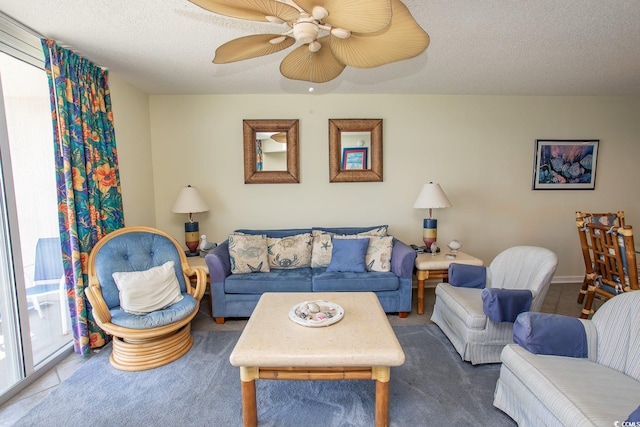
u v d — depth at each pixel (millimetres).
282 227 3482
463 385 1826
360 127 3352
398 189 3498
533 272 2145
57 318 2201
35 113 2055
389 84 3057
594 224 2473
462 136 3477
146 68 2537
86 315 2172
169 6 1680
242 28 1923
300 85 3043
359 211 3506
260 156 3355
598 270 2559
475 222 3588
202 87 3066
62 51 2033
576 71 2719
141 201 3092
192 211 3021
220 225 3449
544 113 3498
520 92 3350
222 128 3348
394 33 1298
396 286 2707
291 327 1664
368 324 1696
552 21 1872
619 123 3557
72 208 2082
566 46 2217
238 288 2654
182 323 2109
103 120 2434
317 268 3016
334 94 3363
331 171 3391
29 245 2018
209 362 2092
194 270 2576
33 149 2041
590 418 1067
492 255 3635
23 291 1856
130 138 2908
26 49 1936
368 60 1548
